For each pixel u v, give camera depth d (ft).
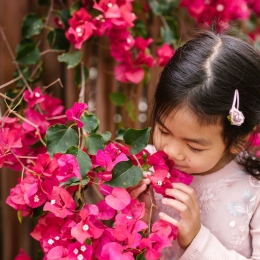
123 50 4.16
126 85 5.18
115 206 2.85
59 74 4.66
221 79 2.99
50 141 3.12
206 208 3.56
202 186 3.56
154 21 5.16
